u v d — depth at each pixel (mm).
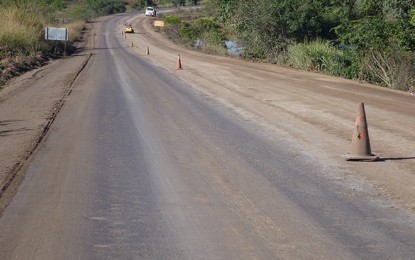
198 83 28234
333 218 8391
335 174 10922
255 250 7172
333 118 17562
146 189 9945
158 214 8609
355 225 8094
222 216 8500
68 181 10508
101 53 56438
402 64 29812
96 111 19094
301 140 14180
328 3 47656
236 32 54750
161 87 26359
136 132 15312
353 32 34062
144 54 54469
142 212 8703
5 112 19609
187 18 117938
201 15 121125
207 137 14586
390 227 8016
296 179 10570
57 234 7793
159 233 7805
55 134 15219
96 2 136750
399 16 33938
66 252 7152
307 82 29906
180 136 14727
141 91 24750
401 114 18625
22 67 39188
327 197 9445
